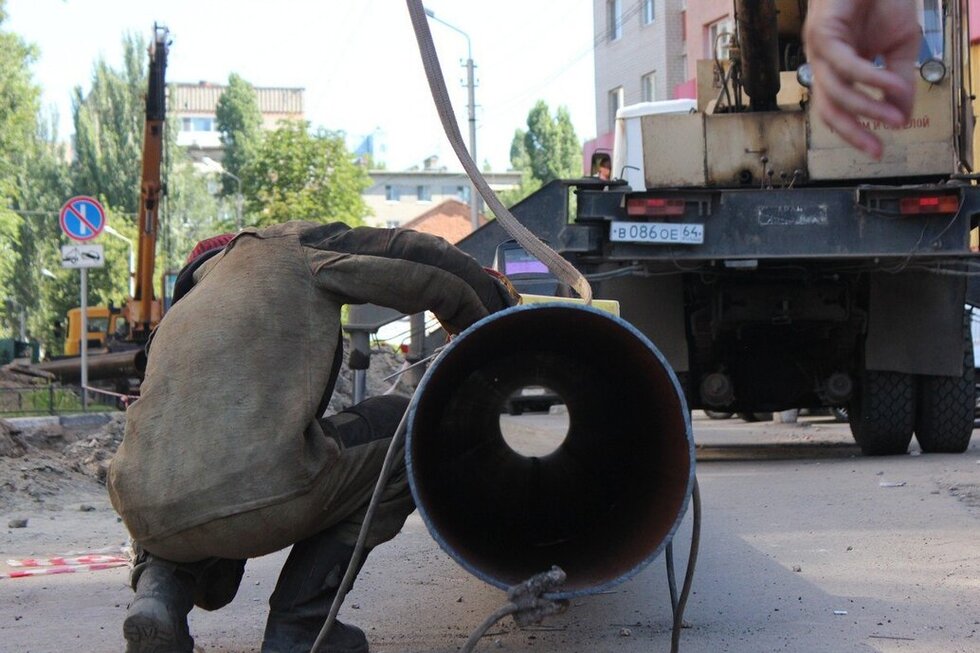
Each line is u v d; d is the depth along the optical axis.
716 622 4.20
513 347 3.96
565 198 8.58
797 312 9.41
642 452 3.69
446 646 3.89
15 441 9.73
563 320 3.35
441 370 3.21
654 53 36.41
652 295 9.62
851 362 10.05
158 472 3.10
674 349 9.62
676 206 8.34
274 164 43.84
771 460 10.27
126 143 77.44
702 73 9.92
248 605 4.70
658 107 12.15
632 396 3.83
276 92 128.00
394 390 4.29
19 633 4.22
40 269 73.50
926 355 9.56
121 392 24.67
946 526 6.13
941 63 8.41
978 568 5.02
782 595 4.62
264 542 3.16
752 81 8.79
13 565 5.79
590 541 3.75
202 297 3.35
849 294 9.47
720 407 10.30
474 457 4.26
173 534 3.09
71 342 30.00
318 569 3.33
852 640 3.86
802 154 8.93
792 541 5.86
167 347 3.27
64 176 76.31
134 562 3.35
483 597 4.74
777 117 8.95
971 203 8.12
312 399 3.21
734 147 9.02
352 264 3.36
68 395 17.22
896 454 10.14
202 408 3.14
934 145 8.50
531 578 3.02
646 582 4.96
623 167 12.19
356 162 46.19
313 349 3.28
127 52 78.81
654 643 3.87
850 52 1.05
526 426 12.14
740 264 8.36
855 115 1.07
